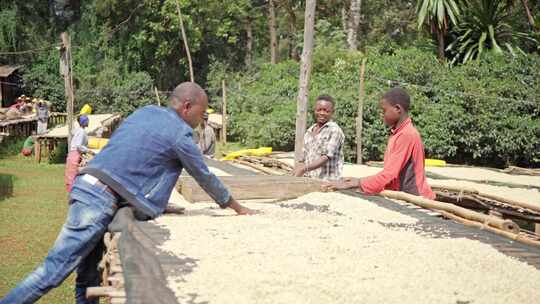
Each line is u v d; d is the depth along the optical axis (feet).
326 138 17.28
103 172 10.25
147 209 10.41
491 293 7.16
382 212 12.40
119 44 89.25
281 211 12.46
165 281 7.30
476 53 56.18
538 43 58.34
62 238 10.20
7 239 24.23
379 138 45.29
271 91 57.82
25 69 87.10
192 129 11.19
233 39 89.45
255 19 95.61
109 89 83.97
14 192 36.55
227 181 15.26
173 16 84.43
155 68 90.58
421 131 45.57
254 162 28.53
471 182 23.58
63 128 58.29
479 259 8.62
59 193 36.65
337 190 15.06
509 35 57.88
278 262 8.31
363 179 13.92
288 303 6.63
